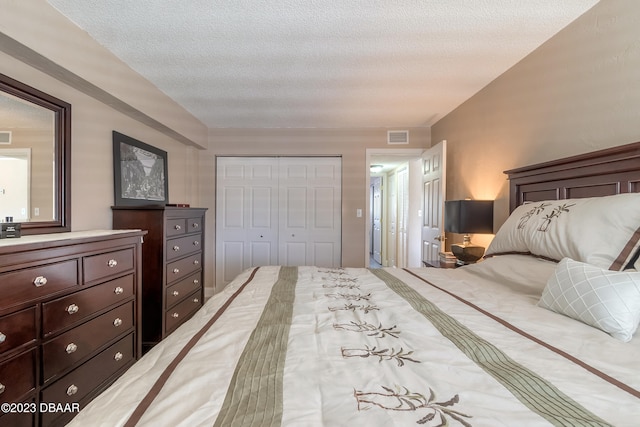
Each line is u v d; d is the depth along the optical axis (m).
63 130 1.91
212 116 3.65
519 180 2.21
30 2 1.53
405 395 0.66
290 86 2.77
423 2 1.66
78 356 1.50
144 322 2.34
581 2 1.65
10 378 1.18
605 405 0.62
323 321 1.12
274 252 4.20
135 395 0.66
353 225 4.16
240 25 1.86
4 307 1.16
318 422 0.58
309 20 1.82
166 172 3.29
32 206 1.73
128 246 1.88
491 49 2.13
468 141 3.07
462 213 2.58
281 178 4.19
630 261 1.18
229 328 1.04
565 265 1.20
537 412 0.60
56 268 1.37
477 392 0.66
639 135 1.45
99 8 1.69
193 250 2.85
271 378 0.72
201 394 0.66
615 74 1.56
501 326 1.05
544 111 2.05
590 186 1.62
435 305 1.29
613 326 0.96
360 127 4.11
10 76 1.62
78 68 1.86
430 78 2.61
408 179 4.92
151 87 2.70
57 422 1.38
